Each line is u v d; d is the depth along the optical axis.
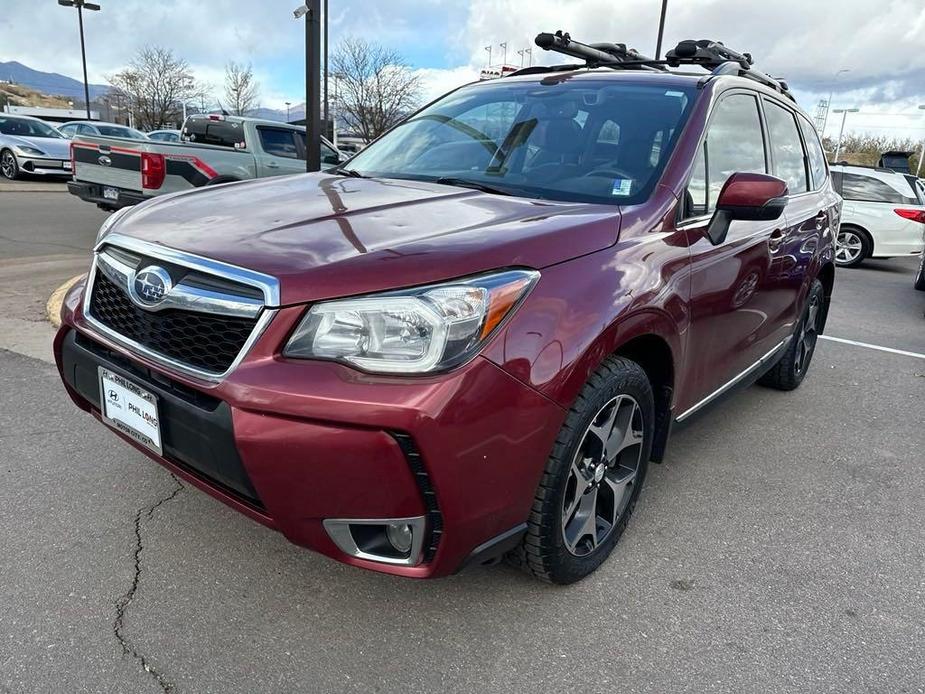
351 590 2.48
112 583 2.45
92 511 2.87
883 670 2.24
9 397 3.90
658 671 2.19
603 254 2.33
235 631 2.25
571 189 2.86
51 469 3.17
